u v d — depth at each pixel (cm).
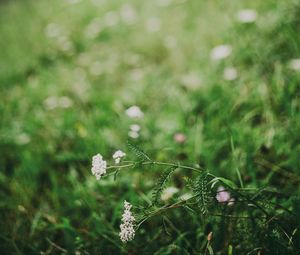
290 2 91
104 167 48
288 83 78
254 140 72
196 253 58
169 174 48
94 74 115
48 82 116
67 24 152
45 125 94
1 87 121
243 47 92
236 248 56
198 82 94
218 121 79
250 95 80
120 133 84
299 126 70
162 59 115
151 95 96
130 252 62
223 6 108
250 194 58
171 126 81
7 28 173
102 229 64
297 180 64
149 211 49
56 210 73
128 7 146
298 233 53
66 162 82
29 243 69
